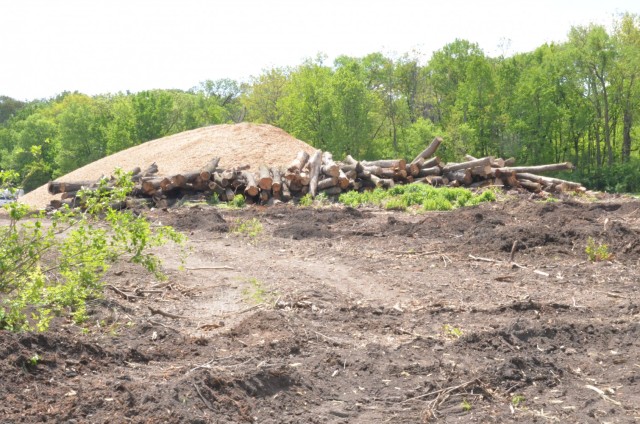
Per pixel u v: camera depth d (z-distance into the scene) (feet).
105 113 212.84
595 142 194.08
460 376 18.98
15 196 20.85
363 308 26.76
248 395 17.19
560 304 27.27
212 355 20.18
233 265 35.53
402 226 46.47
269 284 31.07
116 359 18.93
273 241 42.60
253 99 190.29
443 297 29.14
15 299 20.76
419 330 24.18
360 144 158.20
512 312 26.45
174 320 25.17
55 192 65.82
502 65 184.14
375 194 66.08
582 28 164.04
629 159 172.45
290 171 67.41
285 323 23.62
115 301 26.11
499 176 73.61
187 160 90.58
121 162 97.35
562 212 50.83
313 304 27.55
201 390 16.49
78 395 15.71
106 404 15.40
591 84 164.14
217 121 209.87
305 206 61.93
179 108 206.59
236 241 42.80
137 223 22.07
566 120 168.14
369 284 31.48
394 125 186.39
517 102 171.22
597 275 33.09
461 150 163.63
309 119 163.43
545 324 23.41
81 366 17.80
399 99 188.65
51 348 18.17
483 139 173.99
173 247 40.37
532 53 208.03
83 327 22.62
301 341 21.81
